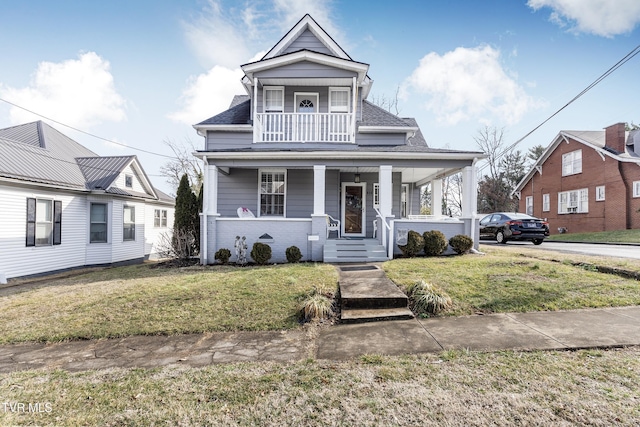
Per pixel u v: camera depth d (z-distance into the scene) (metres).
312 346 3.78
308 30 11.98
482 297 5.18
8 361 3.57
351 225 12.23
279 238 9.58
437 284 5.75
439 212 13.19
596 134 21.05
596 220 19.23
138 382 2.96
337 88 11.73
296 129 10.94
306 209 11.75
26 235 10.02
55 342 4.12
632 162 17.31
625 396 2.45
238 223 9.62
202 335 4.25
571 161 21.27
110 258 13.28
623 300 4.88
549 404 2.37
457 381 2.77
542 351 3.34
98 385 2.93
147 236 17.08
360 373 3.00
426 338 3.86
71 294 6.20
